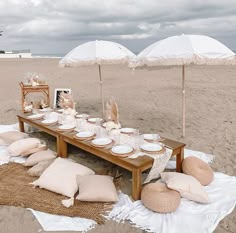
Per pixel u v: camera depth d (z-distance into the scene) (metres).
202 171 2.91
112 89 10.14
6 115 6.34
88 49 4.74
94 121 3.84
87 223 2.33
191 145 4.29
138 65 3.97
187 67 17.00
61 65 4.83
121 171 3.32
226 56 3.50
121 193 2.77
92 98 8.44
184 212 2.45
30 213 2.50
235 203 2.60
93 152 3.03
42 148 3.71
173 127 5.28
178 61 3.52
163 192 2.50
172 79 12.37
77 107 7.14
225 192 2.78
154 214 2.44
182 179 2.63
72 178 2.79
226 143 4.34
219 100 7.67
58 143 3.59
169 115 6.22
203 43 3.64
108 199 2.57
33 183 2.89
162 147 2.91
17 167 3.38
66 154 3.65
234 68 15.71
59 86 10.90
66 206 2.53
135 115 6.27
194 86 10.18
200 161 3.07
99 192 2.56
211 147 4.18
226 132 4.89
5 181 3.03
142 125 5.45
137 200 2.65
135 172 2.57
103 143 3.02
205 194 2.57
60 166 2.98
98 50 4.66
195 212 2.46
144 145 2.98
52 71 16.77
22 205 2.59
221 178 3.09
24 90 4.88
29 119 4.19
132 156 2.72
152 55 3.69
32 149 3.66
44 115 4.26
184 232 2.20
